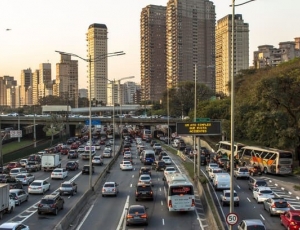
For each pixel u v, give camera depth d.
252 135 78.62
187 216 37.31
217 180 53.00
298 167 71.38
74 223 34.56
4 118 152.25
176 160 90.06
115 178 65.44
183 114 177.88
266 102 71.94
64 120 156.50
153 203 44.28
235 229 31.73
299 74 70.56
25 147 120.31
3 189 37.16
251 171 69.00
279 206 36.97
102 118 158.00
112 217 37.12
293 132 68.19
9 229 25.86
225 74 174.62
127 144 124.81
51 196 39.25
